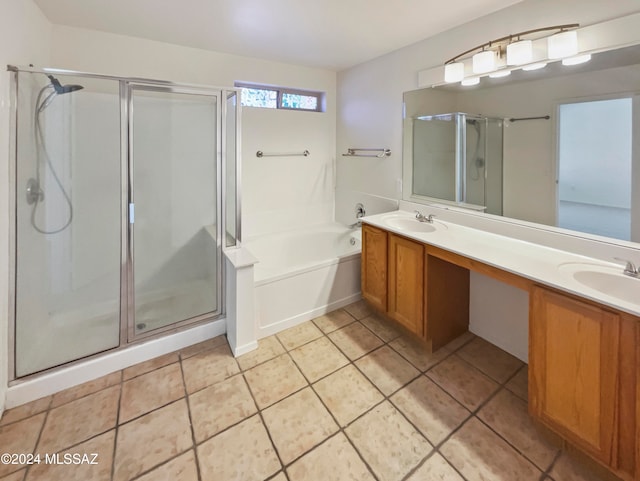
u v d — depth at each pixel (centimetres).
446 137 242
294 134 346
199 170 239
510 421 161
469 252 181
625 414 117
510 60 189
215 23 225
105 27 231
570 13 169
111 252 212
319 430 156
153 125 228
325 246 353
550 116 181
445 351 220
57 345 197
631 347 114
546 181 186
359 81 326
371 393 181
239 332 214
